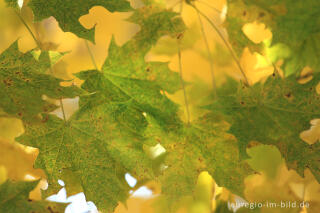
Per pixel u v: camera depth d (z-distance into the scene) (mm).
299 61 900
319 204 967
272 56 896
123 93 832
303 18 861
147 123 828
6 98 789
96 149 822
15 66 785
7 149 938
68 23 808
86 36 810
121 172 868
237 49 887
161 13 845
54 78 783
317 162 830
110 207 817
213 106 833
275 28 869
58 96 791
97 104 821
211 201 944
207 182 991
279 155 983
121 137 822
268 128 834
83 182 820
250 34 927
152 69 833
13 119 931
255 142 857
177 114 834
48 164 817
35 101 790
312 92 830
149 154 920
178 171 837
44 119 810
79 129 819
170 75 834
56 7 809
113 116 823
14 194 826
